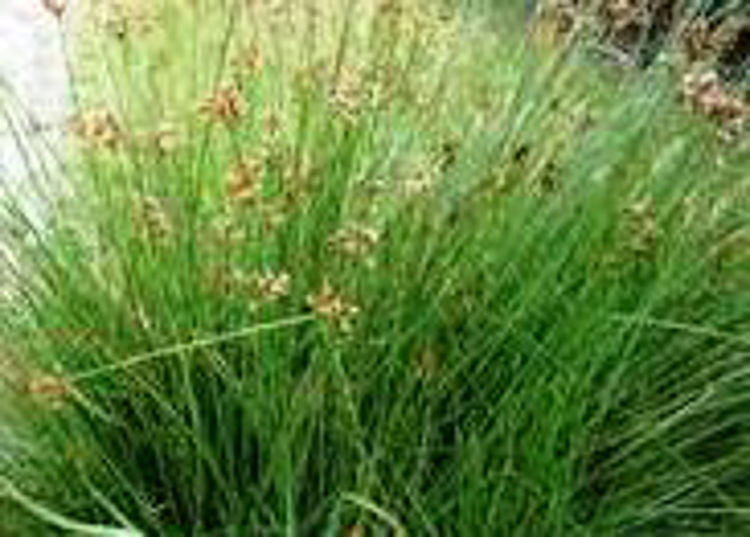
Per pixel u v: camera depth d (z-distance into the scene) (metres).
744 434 0.54
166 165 0.54
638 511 0.50
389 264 0.52
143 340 0.51
